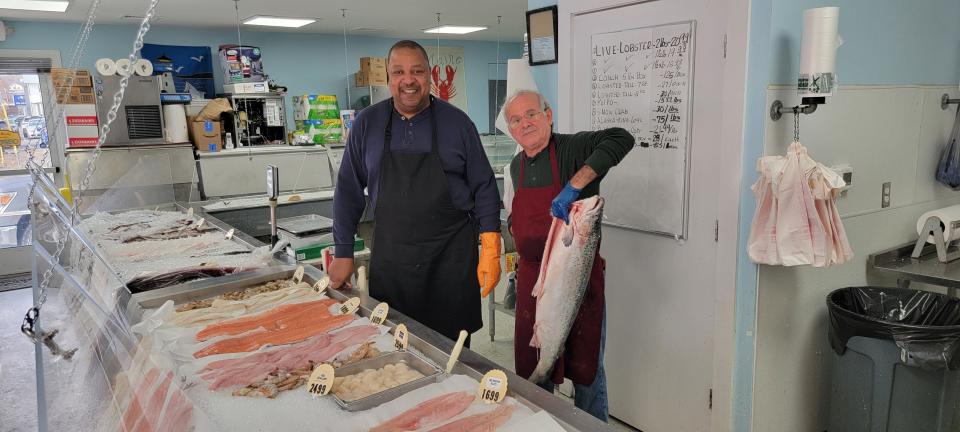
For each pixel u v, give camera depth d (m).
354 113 6.38
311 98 6.20
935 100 2.72
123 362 1.20
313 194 4.48
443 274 2.22
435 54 8.32
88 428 1.06
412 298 2.21
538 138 1.92
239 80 6.09
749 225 2.11
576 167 1.90
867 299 2.30
